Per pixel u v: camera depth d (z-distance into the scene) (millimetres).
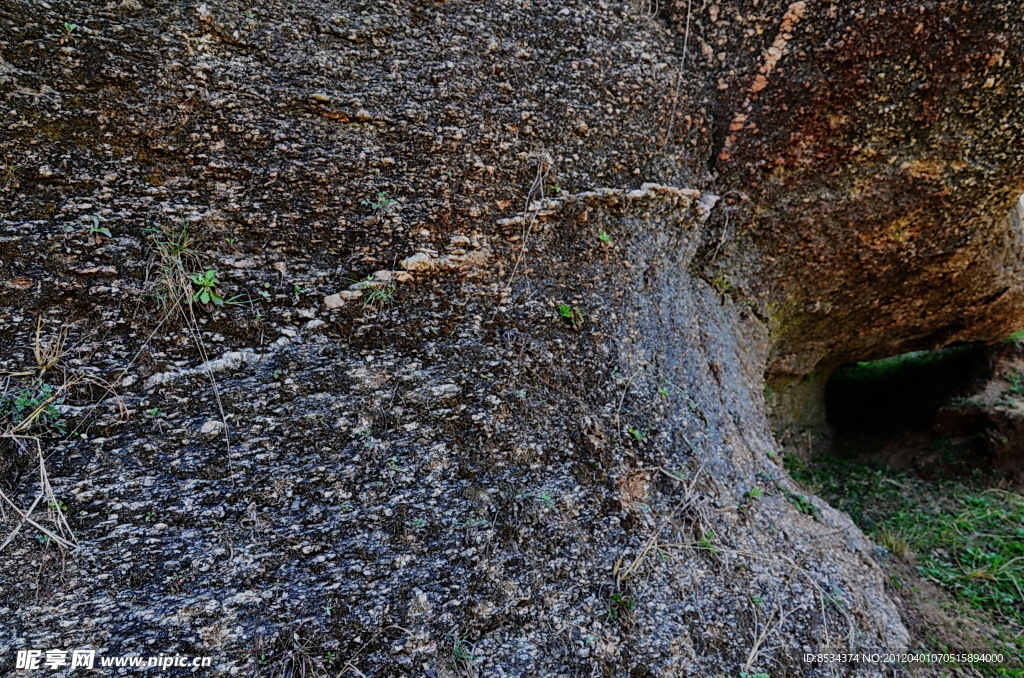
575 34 2701
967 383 5602
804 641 2281
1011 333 5367
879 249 3750
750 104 3066
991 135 3094
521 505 2092
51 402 1581
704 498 2539
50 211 1692
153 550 1571
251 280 1934
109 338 1697
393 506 1894
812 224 3510
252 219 1959
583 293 2625
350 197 2135
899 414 6188
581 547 2111
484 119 2426
